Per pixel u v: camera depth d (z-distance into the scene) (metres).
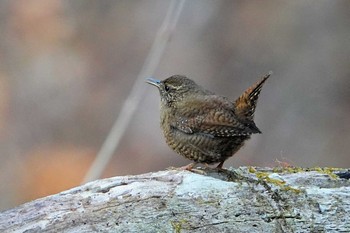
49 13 18.41
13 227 7.09
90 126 15.90
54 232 7.00
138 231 6.95
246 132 8.12
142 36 17.84
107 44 17.78
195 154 8.50
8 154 15.17
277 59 16.73
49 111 16.25
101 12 18.42
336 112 15.59
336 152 14.84
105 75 17.06
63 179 14.62
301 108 15.66
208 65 16.64
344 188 7.27
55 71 17.19
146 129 15.07
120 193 7.25
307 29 17.23
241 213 7.05
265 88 16.11
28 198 14.31
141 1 18.56
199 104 8.40
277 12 17.59
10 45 17.81
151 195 7.18
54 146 15.43
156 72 16.27
